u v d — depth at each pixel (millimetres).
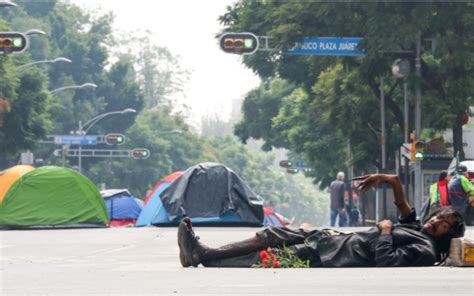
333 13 74438
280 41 76000
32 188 56875
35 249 33531
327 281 16391
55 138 160625
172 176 61594
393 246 19391
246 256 19781
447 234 19500
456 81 74375
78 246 35594
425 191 82375
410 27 71750
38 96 120500
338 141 114438
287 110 139375
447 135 93625
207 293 14617
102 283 16781
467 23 70938
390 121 91188
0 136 118688
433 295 14195
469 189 45125
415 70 74625
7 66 112375
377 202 95125
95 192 58000
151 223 59281
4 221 56250
